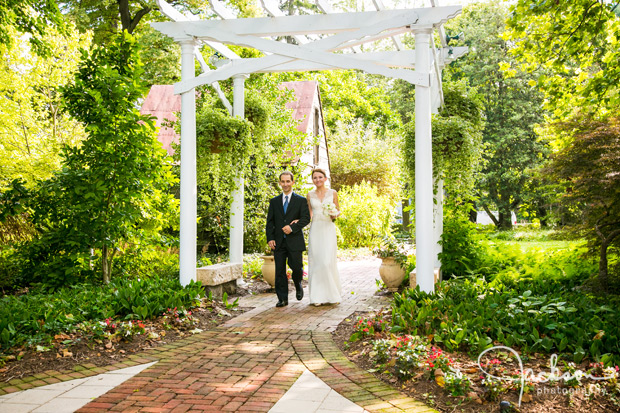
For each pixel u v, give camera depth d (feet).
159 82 58.65
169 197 25.86
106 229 22.04
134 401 10.79
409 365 11.86
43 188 21.65
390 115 98.73
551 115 71.41
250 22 19.47
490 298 16.62
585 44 22.33
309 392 11.24
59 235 22.72
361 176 75.05
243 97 24.56
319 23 19.07
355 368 12.80
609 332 13.03
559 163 21.62
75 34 39.37
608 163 20.16
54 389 11.50
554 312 15.14
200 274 21.27
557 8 20.62
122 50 22.56
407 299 17.12
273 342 15.34
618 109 22.94
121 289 18.30
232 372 12.64
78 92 21.38
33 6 30.42
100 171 21.45
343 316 18.71
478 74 72.33
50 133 39.99
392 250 23.26
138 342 15.11
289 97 35.63
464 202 26.48
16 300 18.61
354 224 51.37
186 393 11.24
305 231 38.86
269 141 28.17
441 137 21.36
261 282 26.76
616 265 21.53
